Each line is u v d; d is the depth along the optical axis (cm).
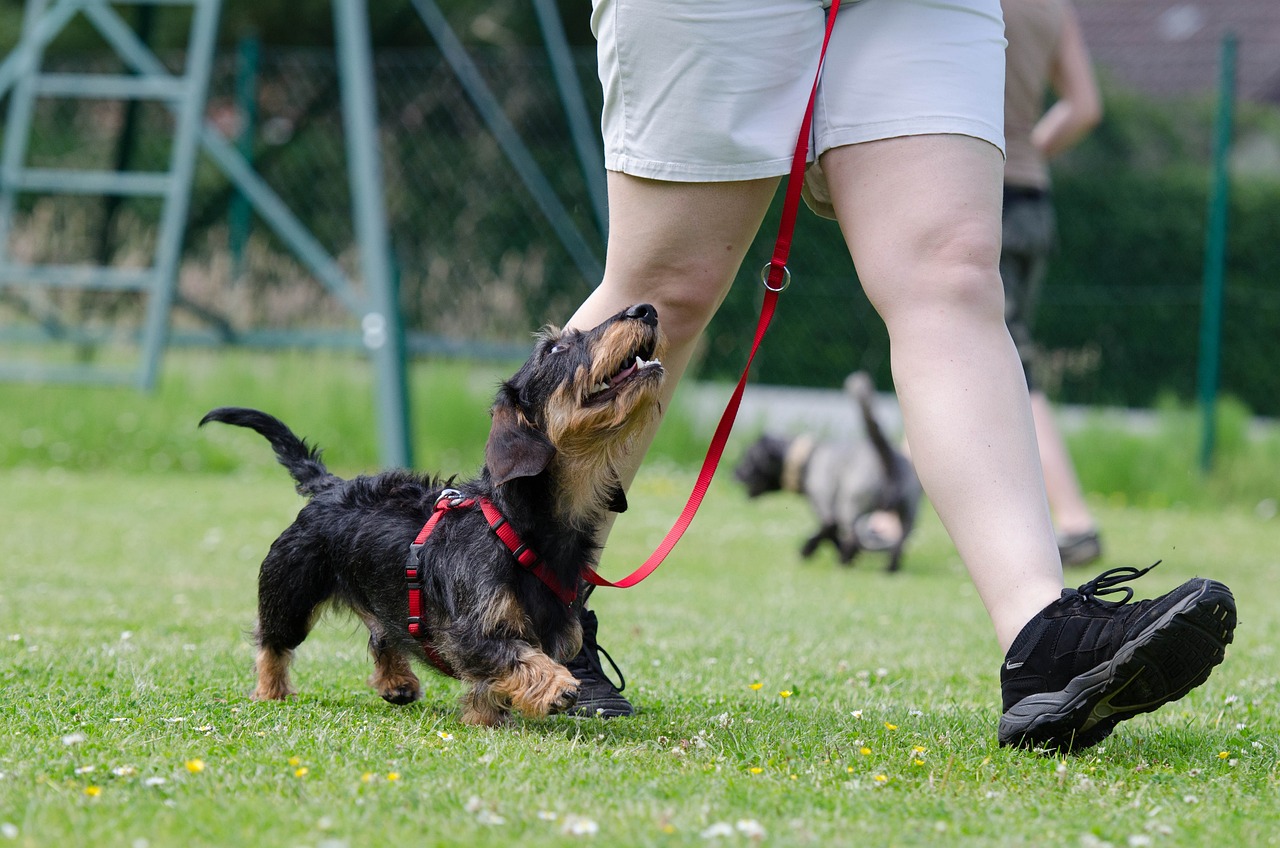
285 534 557
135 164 2289
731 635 745
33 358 1997
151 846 321
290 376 1780
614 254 518
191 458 1620
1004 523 457
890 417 1983
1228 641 416
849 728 491
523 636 483
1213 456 1695
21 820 340
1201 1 3884
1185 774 421
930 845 336
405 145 2222
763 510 1534
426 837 333
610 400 491
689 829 341
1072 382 2258
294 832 335
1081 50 1160
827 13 489
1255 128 2875
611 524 526
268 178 2211
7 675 550
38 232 2072
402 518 531
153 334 1642
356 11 1522
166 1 1656
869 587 1030
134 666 579
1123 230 2548
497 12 2911
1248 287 2519
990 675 639
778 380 2298
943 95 473
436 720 504
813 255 2289
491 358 1958
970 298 471
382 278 1512
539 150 2214
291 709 498
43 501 1296
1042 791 396
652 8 480
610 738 472
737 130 485
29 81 1669
